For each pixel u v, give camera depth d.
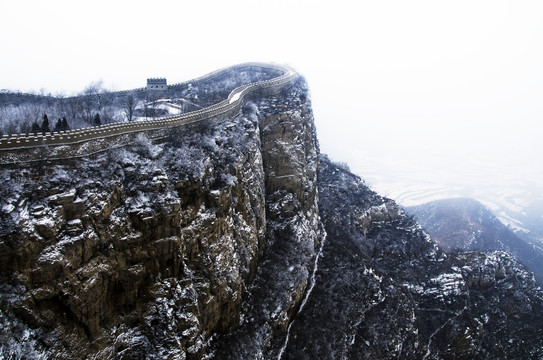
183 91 102.75
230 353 56.31
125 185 47.78
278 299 67.75
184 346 47.97
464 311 101.75
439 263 115.44
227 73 130.25
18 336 36.38
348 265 88.81
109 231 44.06
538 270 183.38
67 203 41.12
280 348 65.44
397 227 122.94
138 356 45.44
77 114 70.50
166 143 58.28
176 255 48.97
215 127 69.25
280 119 87.56
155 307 47.16
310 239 85.25
